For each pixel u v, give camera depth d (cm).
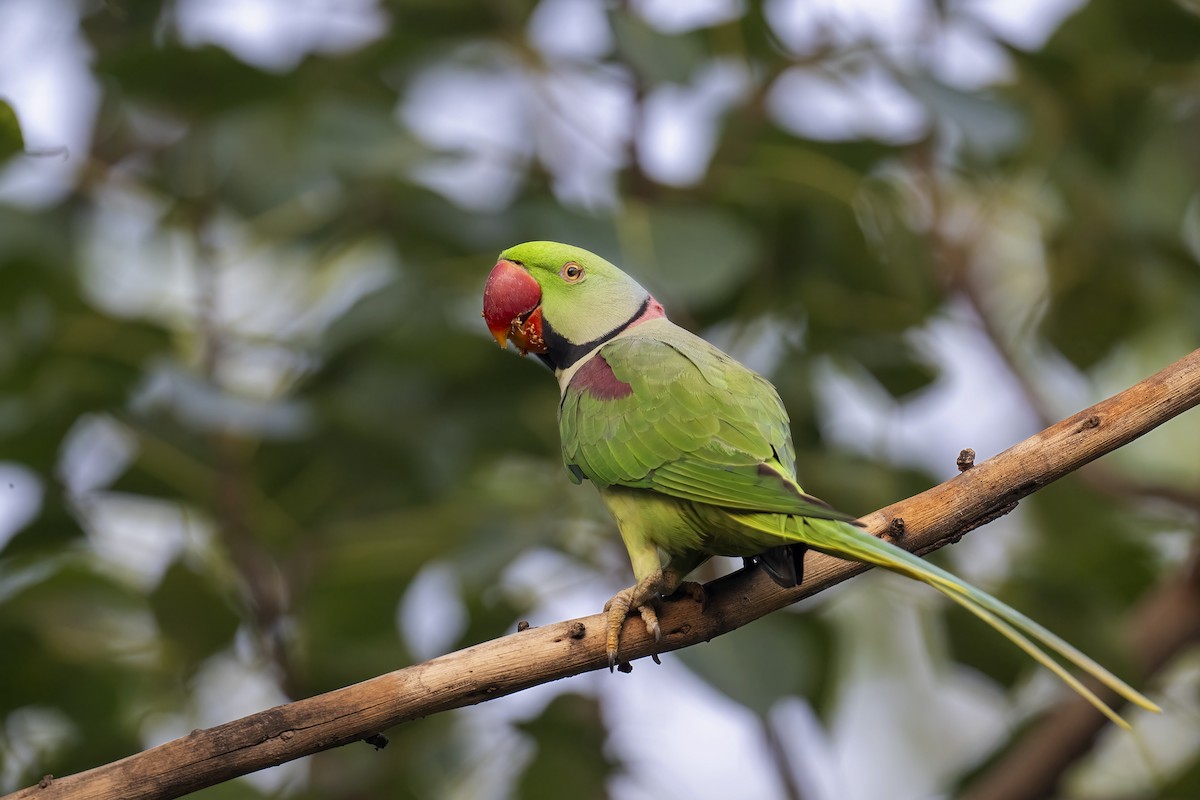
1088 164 1033
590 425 698
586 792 959
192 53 899
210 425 849
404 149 927
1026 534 1082
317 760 991
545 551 966
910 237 964
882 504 907
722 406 673
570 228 884
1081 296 1078
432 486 959
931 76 909
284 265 1106
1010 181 1064
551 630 615
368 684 582
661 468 658
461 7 972
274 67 939
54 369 902
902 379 1000
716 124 978
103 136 1083
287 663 954
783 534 600
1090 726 939
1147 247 1030
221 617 937
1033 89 1021
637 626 630
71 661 940
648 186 985
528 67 1001
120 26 979
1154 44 1002
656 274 862
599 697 988
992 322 1112
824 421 1007
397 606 951
